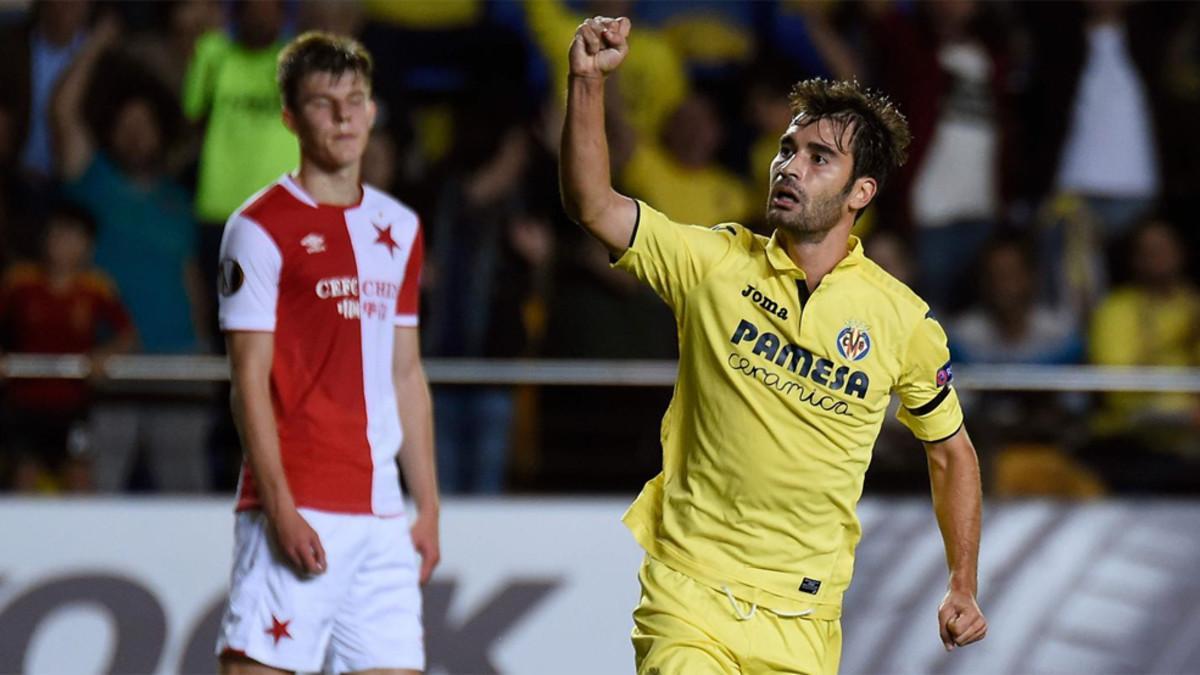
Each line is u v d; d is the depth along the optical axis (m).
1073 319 24.58
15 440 21.20
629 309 22.91
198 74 23.45
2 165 23.33
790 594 12.04
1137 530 21.48
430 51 24.55
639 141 24.45
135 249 22.77
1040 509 21.53
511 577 20.64
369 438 13.67
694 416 12.02
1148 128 25.70
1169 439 22.61
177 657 19.92
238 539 13.49
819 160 11.73
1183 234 25.27
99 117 23.28
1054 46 25.66
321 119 13.54
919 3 25.06
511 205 23.52
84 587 20.02
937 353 12.18
